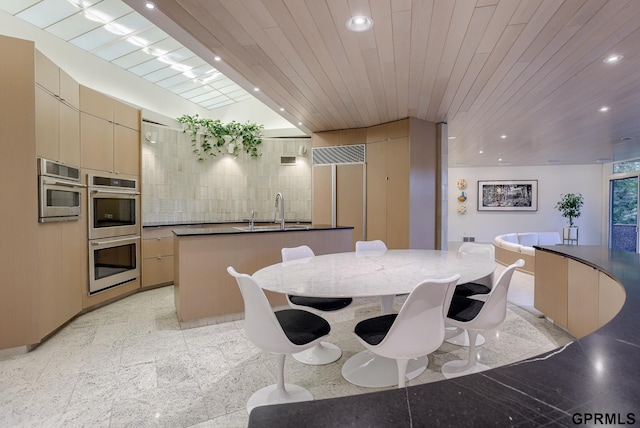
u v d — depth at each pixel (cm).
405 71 314
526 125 504
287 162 646
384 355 171
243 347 277
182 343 285
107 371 236
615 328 96
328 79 336
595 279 241
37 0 363
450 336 292
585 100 387
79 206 343
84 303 356
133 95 531
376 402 60
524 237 795
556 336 294
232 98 664
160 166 531
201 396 205
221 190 607
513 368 71
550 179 965
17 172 263
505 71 309
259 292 167
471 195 1008
